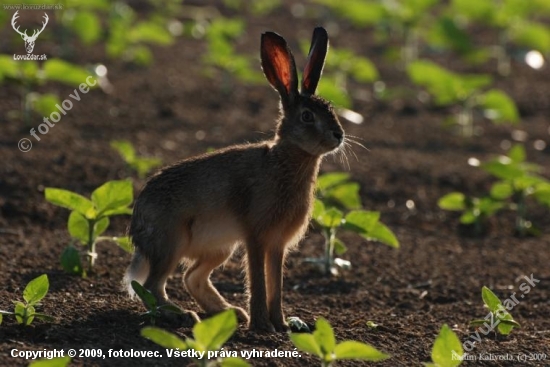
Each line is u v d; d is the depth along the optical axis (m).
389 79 21.23
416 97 20.14
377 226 11.32
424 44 24.20
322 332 7.43
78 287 10.38
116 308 9.69
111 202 10.54
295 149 9.56
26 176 14.16
